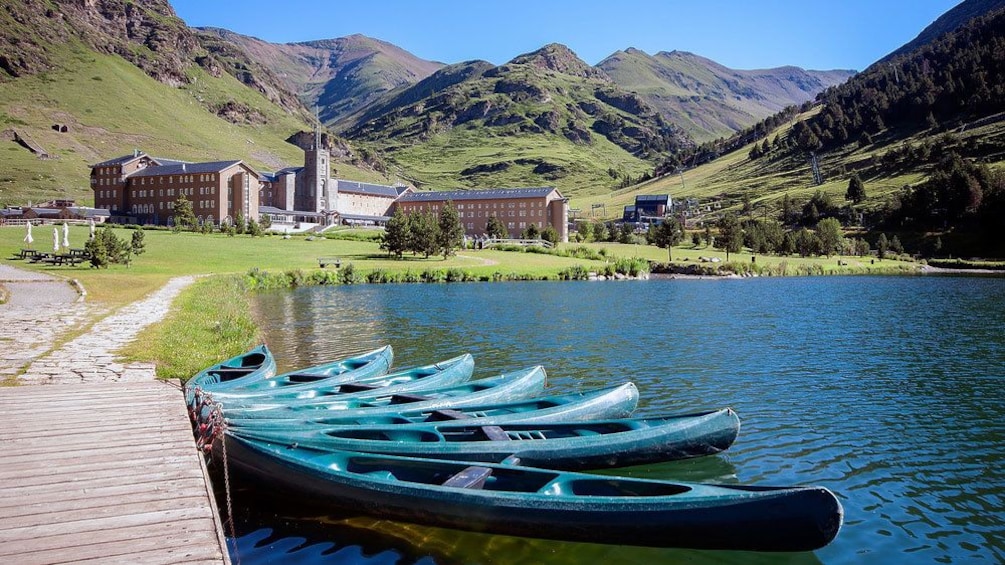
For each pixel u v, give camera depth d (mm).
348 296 61688
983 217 146125
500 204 180500
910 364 29250
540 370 21516
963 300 60250
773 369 28156
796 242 141375
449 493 11492
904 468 16391
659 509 10703
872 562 11922
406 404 17484
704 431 15391
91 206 173000
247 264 82500
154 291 45031
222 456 13281
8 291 41938
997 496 14742
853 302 58250
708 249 143875
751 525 10438
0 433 13125
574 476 11844
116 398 16234
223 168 157500
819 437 18781
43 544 8289
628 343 34906
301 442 13734
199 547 8328
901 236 157625
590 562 11531
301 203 188625
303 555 11555
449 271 84188
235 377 20500
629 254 125938
